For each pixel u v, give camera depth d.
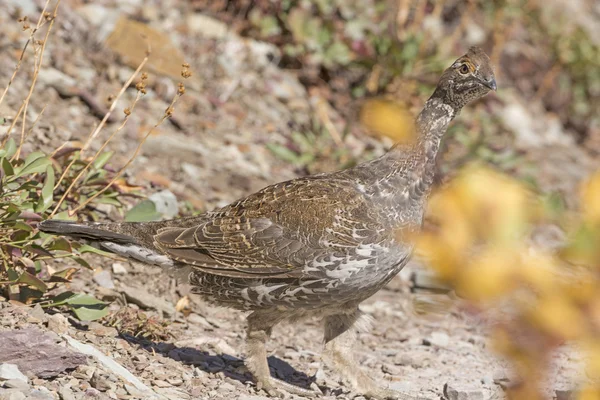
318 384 9.68
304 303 8.86
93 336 9.02
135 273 11.30
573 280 4.05
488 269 3.71
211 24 18.80
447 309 5.14
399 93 18.84
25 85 14.38
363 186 8.91
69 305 9.14
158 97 16.22
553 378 10.01
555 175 19.27
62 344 8.15
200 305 11.37
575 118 23.83
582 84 24.12
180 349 9.75
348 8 20.11
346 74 19.47
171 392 8.22
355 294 8.83
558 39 24.11
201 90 17.17
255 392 8.95
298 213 8.75
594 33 26.58
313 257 8.64
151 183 13.30
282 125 17.36
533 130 22.17
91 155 13.14
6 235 9.02
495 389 9.84
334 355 9.27
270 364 10.09
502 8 22.73
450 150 18.09
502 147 18.70
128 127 14.64
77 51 16.09
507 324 4.06
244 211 8.98
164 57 16.80
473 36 23.06
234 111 17.02
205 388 8.66
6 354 7.57
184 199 13.28
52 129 13.30
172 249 9.02
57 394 7.33
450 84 9.25
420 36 19.53
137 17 17.84
